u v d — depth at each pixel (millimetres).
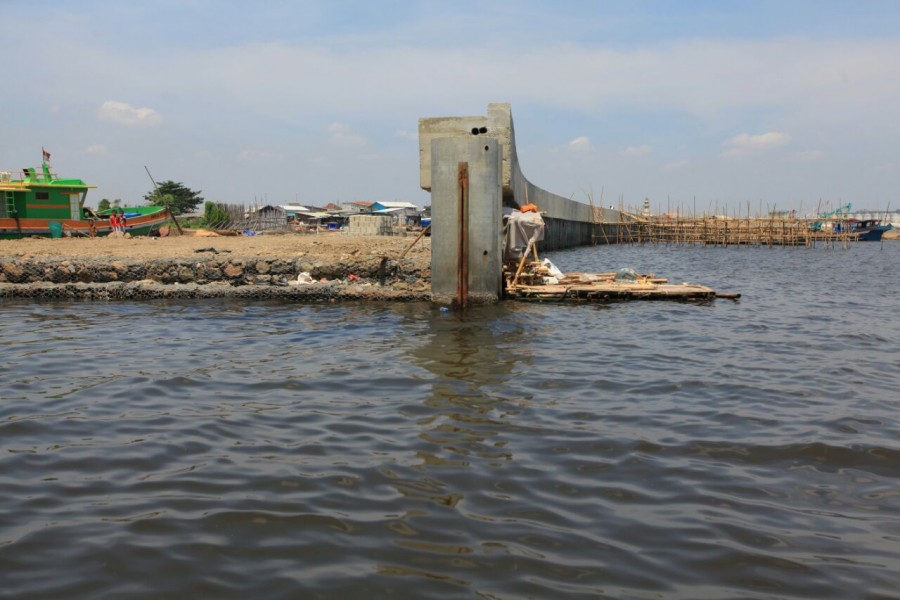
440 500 5406
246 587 4180
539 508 5277
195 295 17312
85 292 17453
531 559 4516
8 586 4176
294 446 6629
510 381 9109
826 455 6457
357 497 5453
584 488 5656
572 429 7148
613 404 8102
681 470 6062
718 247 64375
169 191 93375
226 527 4941
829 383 9234
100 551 4590
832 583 4273
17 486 5680
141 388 8742
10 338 12156
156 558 4508
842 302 19453
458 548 4652
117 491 5574
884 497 5551
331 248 22938
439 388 8734
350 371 9633
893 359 10938
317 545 4684
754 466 6184
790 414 7762
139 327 13258
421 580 4262
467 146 15523
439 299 15984
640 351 11133
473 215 15703
